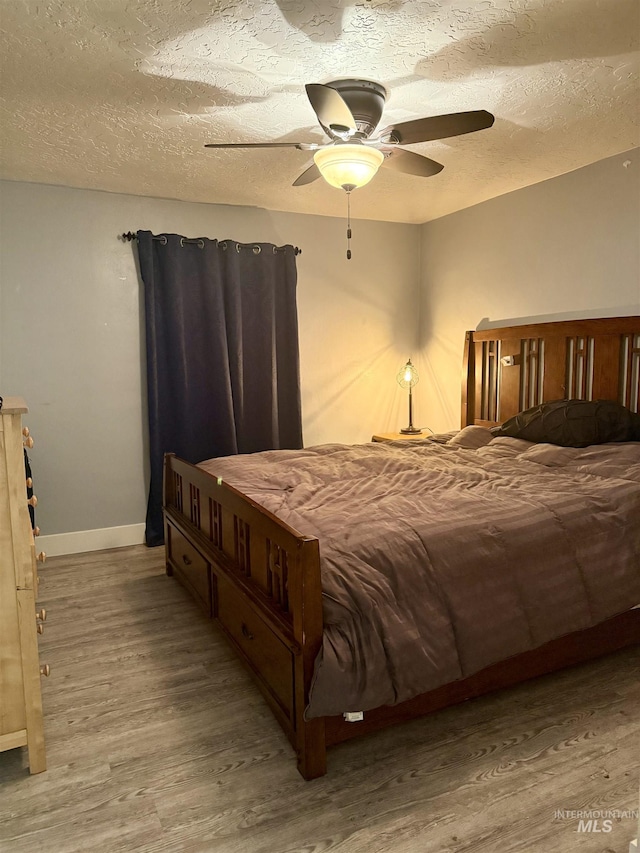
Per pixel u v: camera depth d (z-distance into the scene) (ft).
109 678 7.63
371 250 15.15
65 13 5.78
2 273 11.46
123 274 12.48
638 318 10.07
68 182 11.48
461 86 7.54
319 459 10.28
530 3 5.71
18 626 5.78
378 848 4.91
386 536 6.30
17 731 5.83
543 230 11.96
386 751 6.14
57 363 12.08
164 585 10.73
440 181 11.80
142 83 7.29
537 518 6.98
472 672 6.01
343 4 5.68
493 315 13.46
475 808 5.33
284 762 6.01
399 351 15.83
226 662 8.03
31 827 5.20
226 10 5.77
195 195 12.44
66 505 12.42
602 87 7.61
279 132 8.95
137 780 5.78
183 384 12.81
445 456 10.45
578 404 10.30
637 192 10.14
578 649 7.15
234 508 7.52
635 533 7.29
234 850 4.92
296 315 13.98
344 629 5.51
